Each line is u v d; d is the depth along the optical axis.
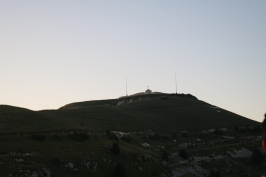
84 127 163.00
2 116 145.25
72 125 152.88
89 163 104.44
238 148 186.38
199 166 147.12
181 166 137.88
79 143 124.12
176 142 193.12
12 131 125.38
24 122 140.00
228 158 171.25
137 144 168.62
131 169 111.50
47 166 94.31
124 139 165.25
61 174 93.38
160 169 121.12
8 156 96.56
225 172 152.00
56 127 139.62
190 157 160.75
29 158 97.00
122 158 117.12
